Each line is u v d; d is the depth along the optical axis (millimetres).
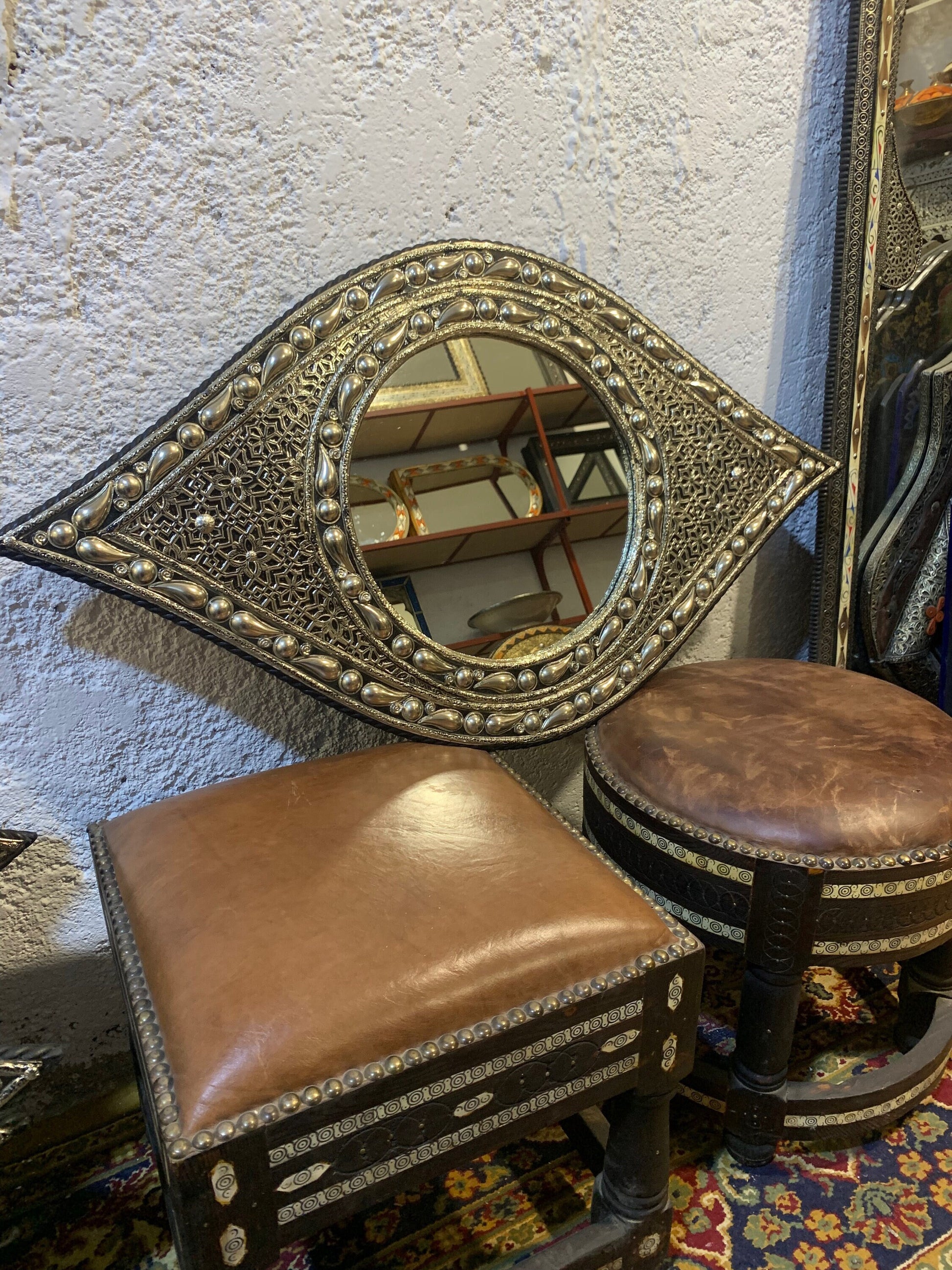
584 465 915
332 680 812
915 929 767
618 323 888
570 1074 621
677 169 962
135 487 693
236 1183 507
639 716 922
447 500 849
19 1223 840
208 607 744
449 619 872
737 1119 849
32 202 675
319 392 758
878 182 1015
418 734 868
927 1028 927
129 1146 924
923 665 1280
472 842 701
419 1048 552
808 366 1184
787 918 748
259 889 640
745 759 808
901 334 1133
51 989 913
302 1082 520
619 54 876
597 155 907
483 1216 832
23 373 715
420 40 774
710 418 952
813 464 1018
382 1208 842
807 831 731
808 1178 858
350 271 778
